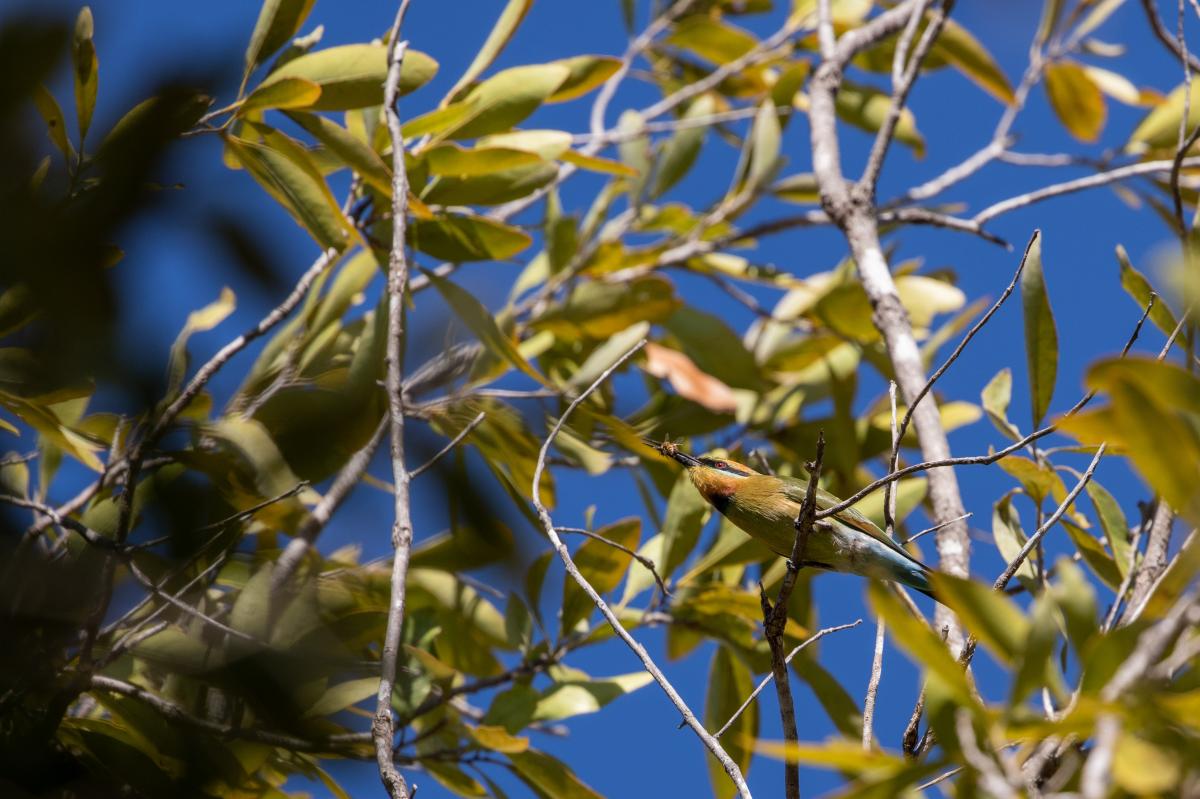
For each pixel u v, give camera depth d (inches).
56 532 342.3
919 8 446.3
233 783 282.5
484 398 382.6
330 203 342.0
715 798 389.4
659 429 469.4
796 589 405.7
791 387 497.4
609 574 398.6
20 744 250.8
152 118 180.2
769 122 508.1
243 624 259.3
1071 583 161.5
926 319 486.0
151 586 250.4
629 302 468.4
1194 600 151.6
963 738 154.6
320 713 296.5
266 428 299.4
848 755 152.7
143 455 274.7
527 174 397.4
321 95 348.8
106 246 173.0
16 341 206.8
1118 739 140.4
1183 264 133.1
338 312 377.4
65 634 221.0
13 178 160.9
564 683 394.6
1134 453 150.6
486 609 406.3
